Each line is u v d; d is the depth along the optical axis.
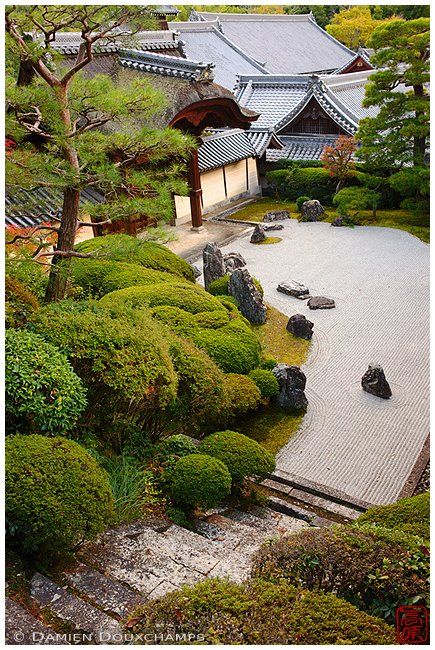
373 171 23.53
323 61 43.53
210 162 23.80
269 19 43.31
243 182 27.09
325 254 19.22
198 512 6.94
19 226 12.49
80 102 9.02
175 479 6.71
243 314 14.23
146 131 9.02
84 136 8.73
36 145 13.03
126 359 6.48
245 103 30.22
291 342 13.35
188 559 5.29
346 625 3.67
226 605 3.86
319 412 10.77
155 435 7.79
